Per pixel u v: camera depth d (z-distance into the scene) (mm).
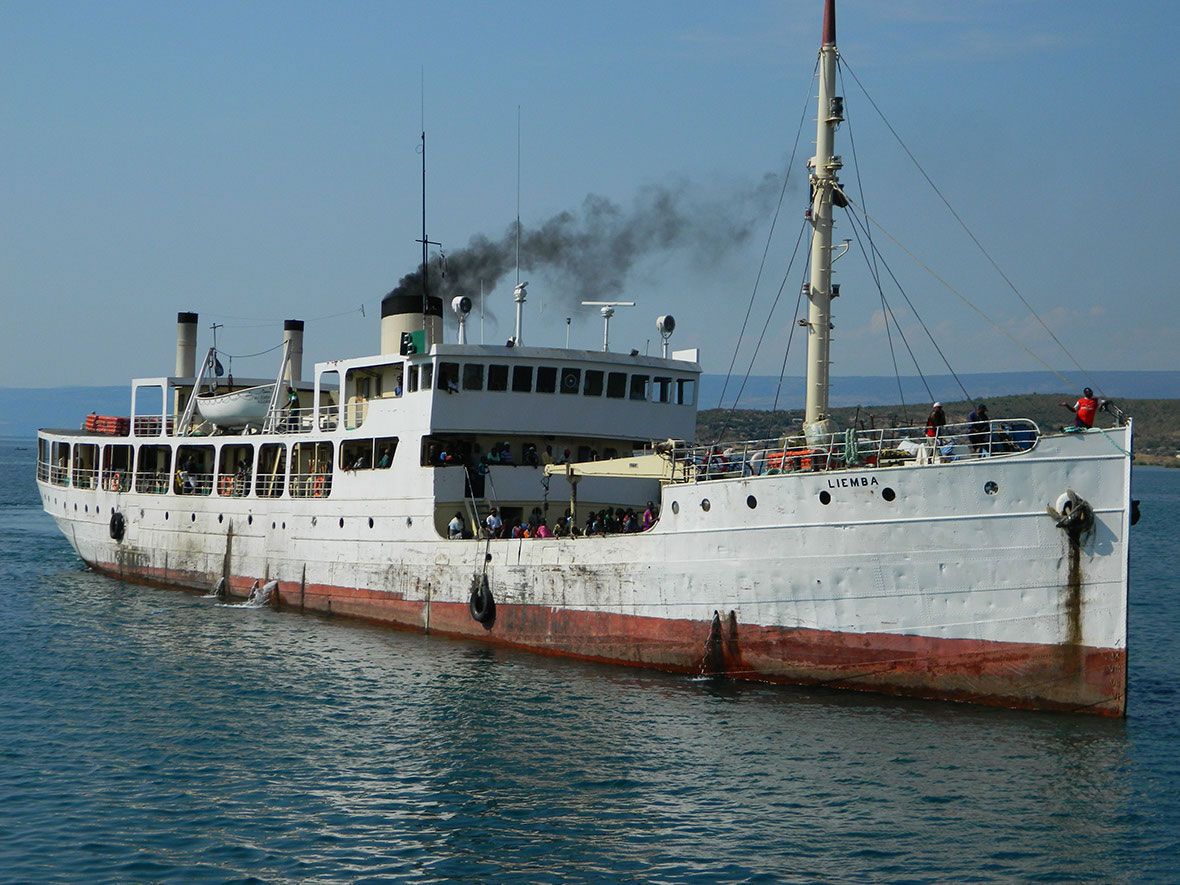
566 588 42500
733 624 38375
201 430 62844
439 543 46406
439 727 35250
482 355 46750
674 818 28375
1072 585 33500
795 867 25812
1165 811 28625
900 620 35625
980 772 30953
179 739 34375
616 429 49406
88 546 68875
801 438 38312
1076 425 34031
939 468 34438
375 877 25375
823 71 38906
